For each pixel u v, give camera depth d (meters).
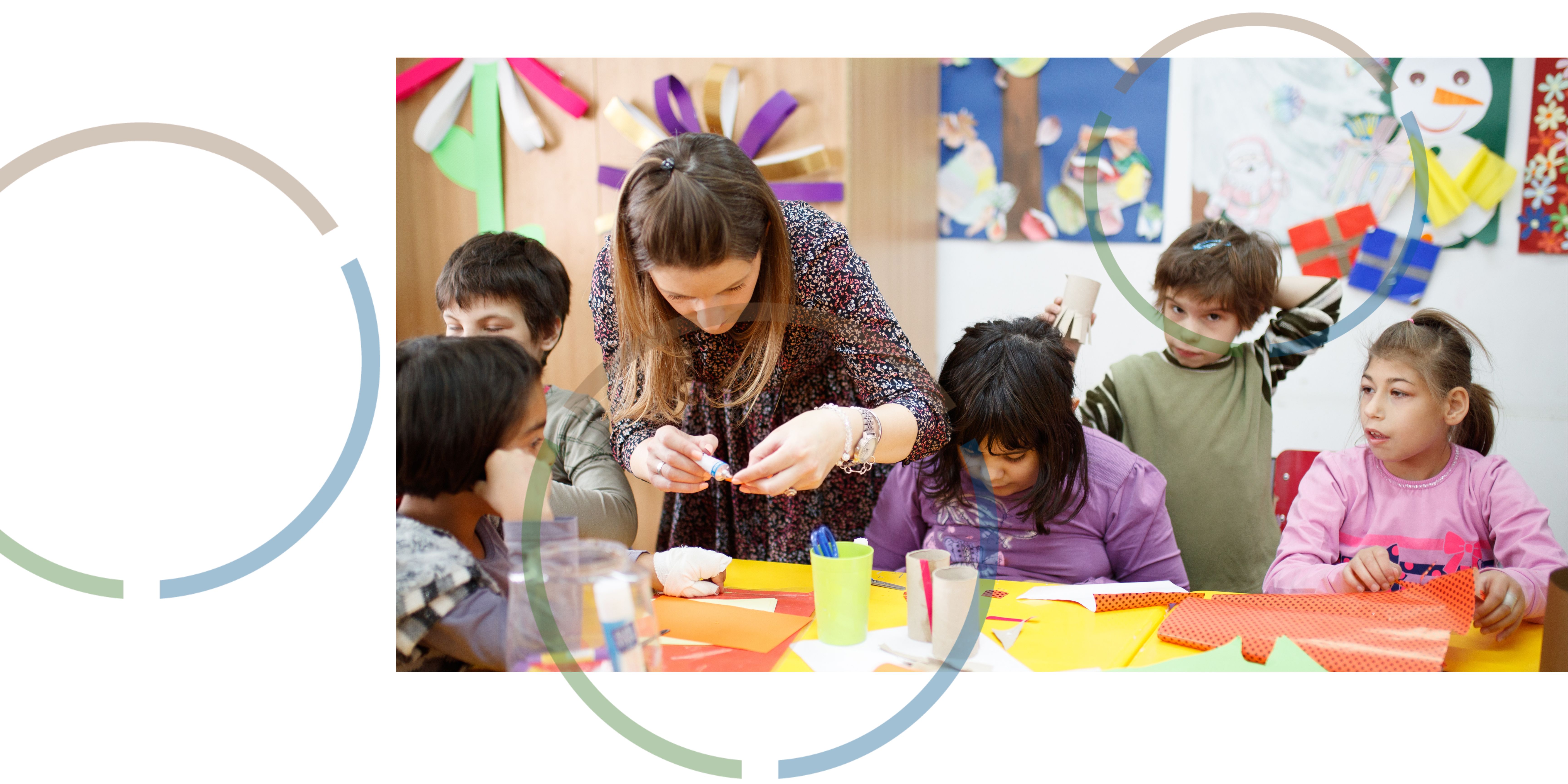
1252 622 1.06
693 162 0.98
